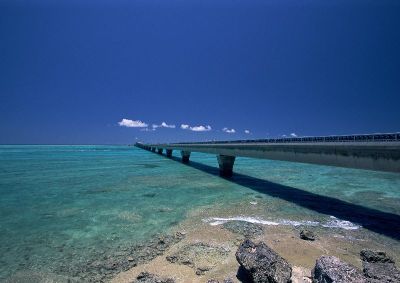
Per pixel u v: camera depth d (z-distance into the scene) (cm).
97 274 1168
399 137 2048
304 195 2953
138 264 1249
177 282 1055
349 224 1903
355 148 2291
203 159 11044
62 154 12938
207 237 1566
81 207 2372
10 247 1475
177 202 2561
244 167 6788
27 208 2345
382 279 953
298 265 1195
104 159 9350
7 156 10788
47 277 1152
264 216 2069
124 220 1967
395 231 1758
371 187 3584
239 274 1102
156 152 15475
